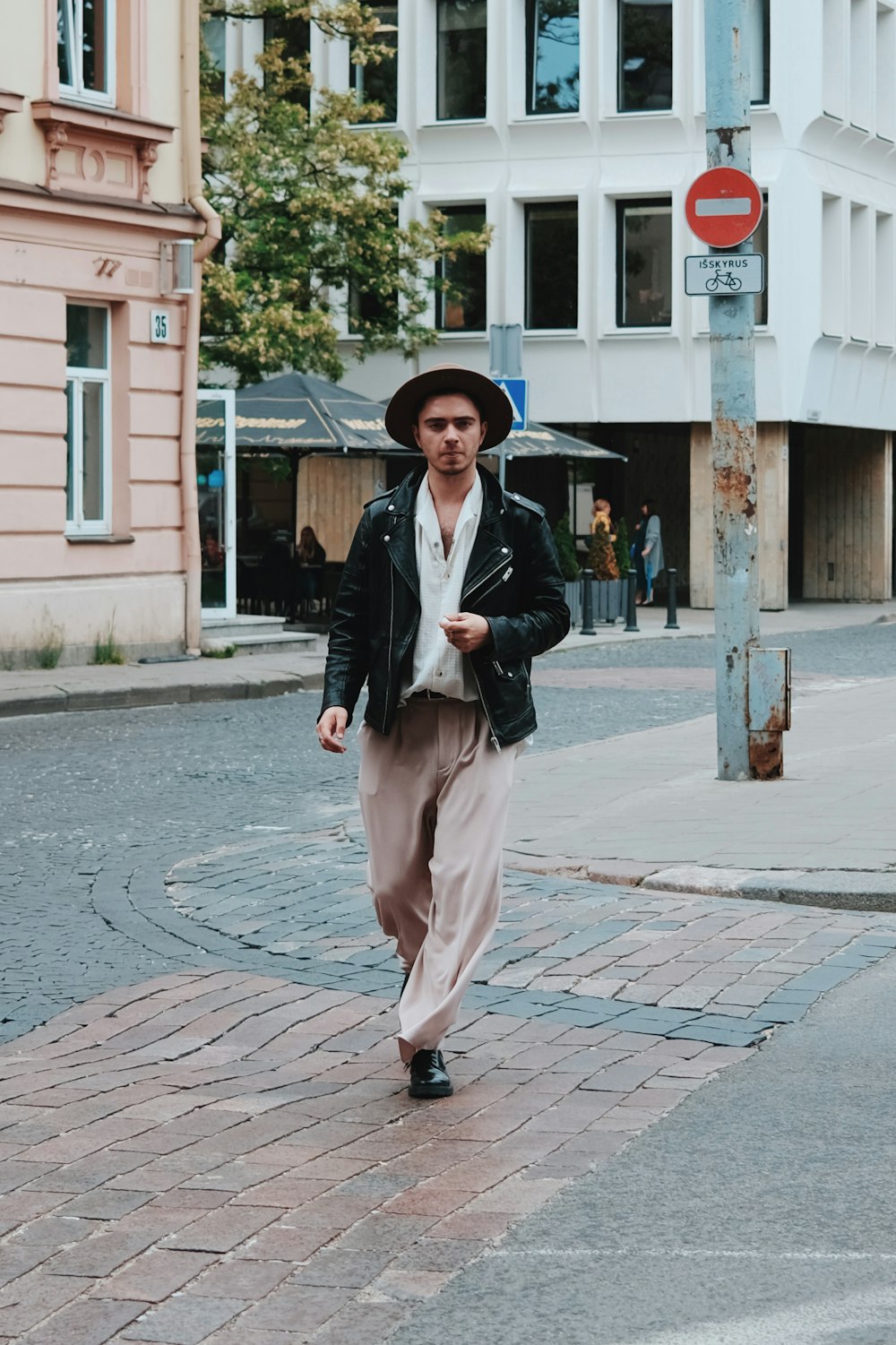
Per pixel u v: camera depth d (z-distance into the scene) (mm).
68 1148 5133
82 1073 5906
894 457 39969
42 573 19312
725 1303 4035
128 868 9578
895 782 11227
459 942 5516
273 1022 6520
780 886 8328
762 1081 5711
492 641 5426
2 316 18719
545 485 37156
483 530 5562
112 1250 4371
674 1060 5945
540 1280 4172
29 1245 4410
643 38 34969
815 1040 6148
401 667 5535
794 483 39188
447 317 36500
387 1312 4016
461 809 5559
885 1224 4508
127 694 17828
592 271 35344
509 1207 4637
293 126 30516
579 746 13891
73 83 19734
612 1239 4414
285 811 11523
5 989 7027
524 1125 5301
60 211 19172
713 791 11156
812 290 34406
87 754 14273
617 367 35312
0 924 8242
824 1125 5266
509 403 5617
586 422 35875
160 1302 4078
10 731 15727
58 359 19391
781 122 33625
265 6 29906
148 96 20469
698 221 11453
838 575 38656
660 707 17406
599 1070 5848
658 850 9234
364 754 5699
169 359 20922
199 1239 4430
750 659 11547
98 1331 3930
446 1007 5473
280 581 28078
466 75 36156
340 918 8250
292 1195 4730
